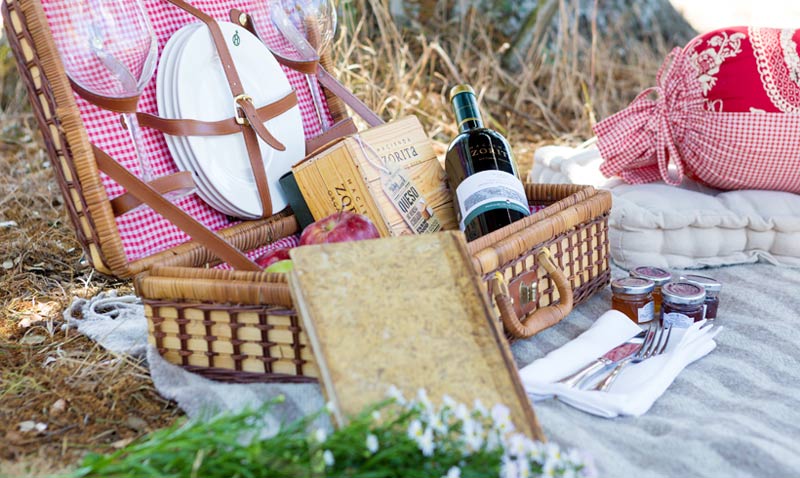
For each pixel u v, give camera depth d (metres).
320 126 2.14
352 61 3.80
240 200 1.83
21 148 3.55
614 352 1.62
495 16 4.32
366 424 1.10
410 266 1.33
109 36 1.55
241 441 1.32
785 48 2.07
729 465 1.27
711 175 2.22
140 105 1.75
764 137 2.08
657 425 1.40
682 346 1.61
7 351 1.70
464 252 1.34
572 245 1.79
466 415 1.11
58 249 2.34
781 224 2.13
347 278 1.29
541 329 1.61
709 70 2.12
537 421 1.21
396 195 1.76
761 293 1.97
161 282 1.48
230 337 1.47
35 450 1.34
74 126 1.53
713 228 2.16
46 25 1.51
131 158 1.70
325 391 1.21
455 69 3.84
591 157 2.55
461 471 1.09
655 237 2.16
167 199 1.60
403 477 1.07
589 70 4.13
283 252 1.64
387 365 1.23
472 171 1.79
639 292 1.77
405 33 4.09
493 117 3.86
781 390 1.54
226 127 1.80
